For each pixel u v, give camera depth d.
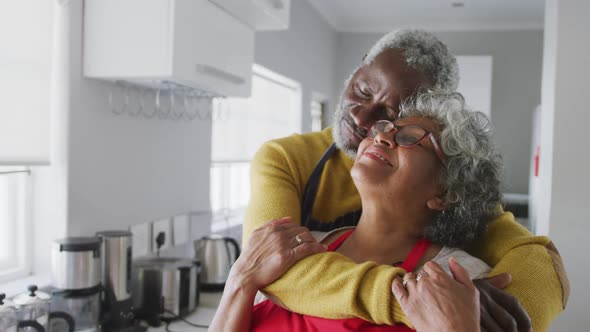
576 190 2.28
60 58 1.74
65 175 1.76
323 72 5.27
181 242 2.47
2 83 1.56
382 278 0.83
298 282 0.89
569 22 2.26
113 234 1.78
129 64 1.74
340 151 1.22
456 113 1.00
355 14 5.23
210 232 2.77
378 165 0.99
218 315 0.96
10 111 1.59
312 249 0.92
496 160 1.05
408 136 0.98
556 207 2.30
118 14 1.74
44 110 1.71
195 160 2.59
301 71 4.48
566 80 2.27
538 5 4.79
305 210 1.19
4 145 1.58
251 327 0.98
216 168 3.36
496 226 1.08
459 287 0.77
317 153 1.24
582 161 2.27
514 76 5.50
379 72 1.12
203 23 1.88
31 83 1.66
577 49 2.26
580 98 2.26
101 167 1.91
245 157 3.62
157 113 2.24
